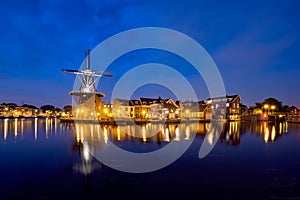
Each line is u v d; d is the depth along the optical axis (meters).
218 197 10.79
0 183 12.79
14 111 160.38
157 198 10.77
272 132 40.03
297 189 11.66
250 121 78.88
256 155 19.83
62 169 15.62
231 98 84.00
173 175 14.15
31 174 14.42
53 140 30.64
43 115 178.38
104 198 10.77
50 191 11.62
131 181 13.09
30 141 29.86
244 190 11.59
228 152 21.25
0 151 22.44
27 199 10.64
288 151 21.69
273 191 11.45
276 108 98.69
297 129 46.78
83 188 12.02
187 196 10.94
